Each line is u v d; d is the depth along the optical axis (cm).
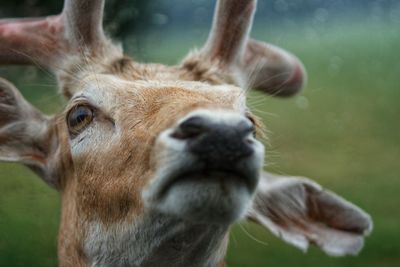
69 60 1022
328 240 1095
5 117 1049
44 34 1055
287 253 2114
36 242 1616
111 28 1655
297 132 3189
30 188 1562
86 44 1018
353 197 2562
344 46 5341
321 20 5219
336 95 3941
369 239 2223
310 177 2717
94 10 1016
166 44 2873
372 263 2103
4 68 1555
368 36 5712
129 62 998
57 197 1593
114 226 841
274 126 3247
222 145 692
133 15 1741
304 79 1167
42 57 1053
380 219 2378
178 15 3341
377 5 5994
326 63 4697
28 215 1598
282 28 4581
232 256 2073
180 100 802
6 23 1070
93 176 866
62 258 970
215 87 862
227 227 815
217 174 696
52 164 1012
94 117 884
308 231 1099
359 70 4603
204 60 1012
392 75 4491
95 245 872
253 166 704
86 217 884
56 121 1010
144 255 827
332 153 2995
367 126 3425
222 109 723
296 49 4981
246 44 1056
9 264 1593
